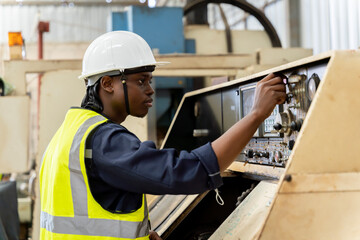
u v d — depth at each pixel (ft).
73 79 10.87
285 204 3.06
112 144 3.38
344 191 3.15
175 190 3.19
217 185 3.29
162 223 5.68
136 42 3.94
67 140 3.59
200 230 5.80
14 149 10.77
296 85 4.06
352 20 18.81
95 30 39.86
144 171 3.22
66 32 39.83
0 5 38.47
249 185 5.97
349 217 3.14
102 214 3.47
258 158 4.92
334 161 3.16
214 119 6.47
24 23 39.04
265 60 11.80
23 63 10.99
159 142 12.60
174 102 12.82
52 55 25.02
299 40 24.39
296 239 3.06
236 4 14.49
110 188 3.48
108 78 3.78
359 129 3.21
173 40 13.94
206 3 14.14
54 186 3.59
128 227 3.48
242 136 3.37
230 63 11.80
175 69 11.51
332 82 3.20
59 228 3.53
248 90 5.30
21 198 12.76
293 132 4.17
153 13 13.83
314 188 3.11
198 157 3.26
